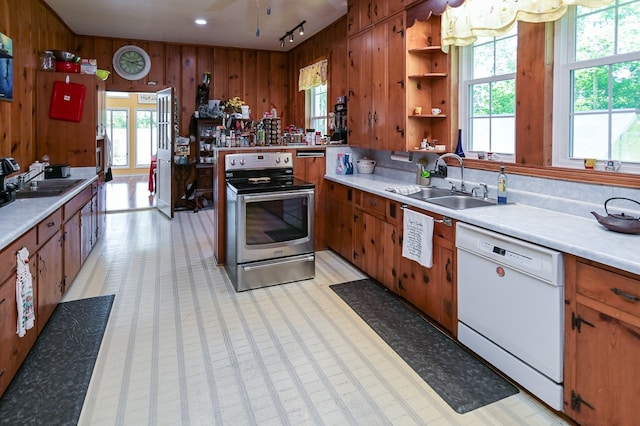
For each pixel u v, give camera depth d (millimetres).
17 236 2062
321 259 4352
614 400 1613
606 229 2002
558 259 1790
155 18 5586
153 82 7008
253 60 7609
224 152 4035
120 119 12602
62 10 5234
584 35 2389
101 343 2572
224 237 4117
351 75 4500
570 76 2469
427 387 2137
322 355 2455
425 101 3637
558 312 1810
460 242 2414
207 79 7051
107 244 4891
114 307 3111
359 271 3955
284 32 6332
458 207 2898
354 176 4449
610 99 2275
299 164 4461
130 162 12797
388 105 3824
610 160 2256
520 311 2014
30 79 4262
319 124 6805
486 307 2248
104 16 5500
